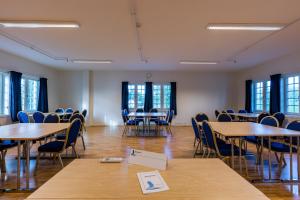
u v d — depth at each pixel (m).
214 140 2.96
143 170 1.29
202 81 9.39
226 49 5.38
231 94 9.44
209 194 0.98
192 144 5.35
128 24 3.67
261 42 4.76
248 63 7.34
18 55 6.17
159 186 1.06
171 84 9.18
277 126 3.80
